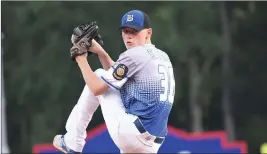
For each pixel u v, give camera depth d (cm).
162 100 1983
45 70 11006
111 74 1969
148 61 1978
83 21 10862
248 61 11125
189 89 10925
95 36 2017
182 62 10869
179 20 10800
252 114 11056
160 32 10531
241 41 11194
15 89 11244
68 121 2047
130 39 2011
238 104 11019
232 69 11075
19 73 11156
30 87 11038
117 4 10825
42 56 11044
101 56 2106
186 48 10669
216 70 10981
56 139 2072
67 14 10906
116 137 1986
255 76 11138
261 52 11175
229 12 11019
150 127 1973
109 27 10681
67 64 11000
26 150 11275
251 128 10956
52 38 11006
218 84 10869
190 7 10769
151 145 2000
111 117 1983
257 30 11156
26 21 11194
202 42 10688
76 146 2047
